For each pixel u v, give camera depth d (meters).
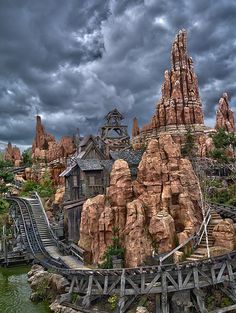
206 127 100.31
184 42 108.69
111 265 36.16
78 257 43.88
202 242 38.50
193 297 32.16
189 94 104.12
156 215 37.94
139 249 35.72
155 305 31.44
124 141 96.44
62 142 110.81
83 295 34.34
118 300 31.17
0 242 57.66
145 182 40.97
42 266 46.31
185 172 42.19
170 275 31.38
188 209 39.53
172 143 43.03
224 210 46.50
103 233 39.34
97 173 57.44
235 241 37.31
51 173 91.81
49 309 34.91
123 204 40.25
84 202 48.75
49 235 56.31
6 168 114.38
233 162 68.44
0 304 36.94
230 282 32.84
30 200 73.75
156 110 104.75
